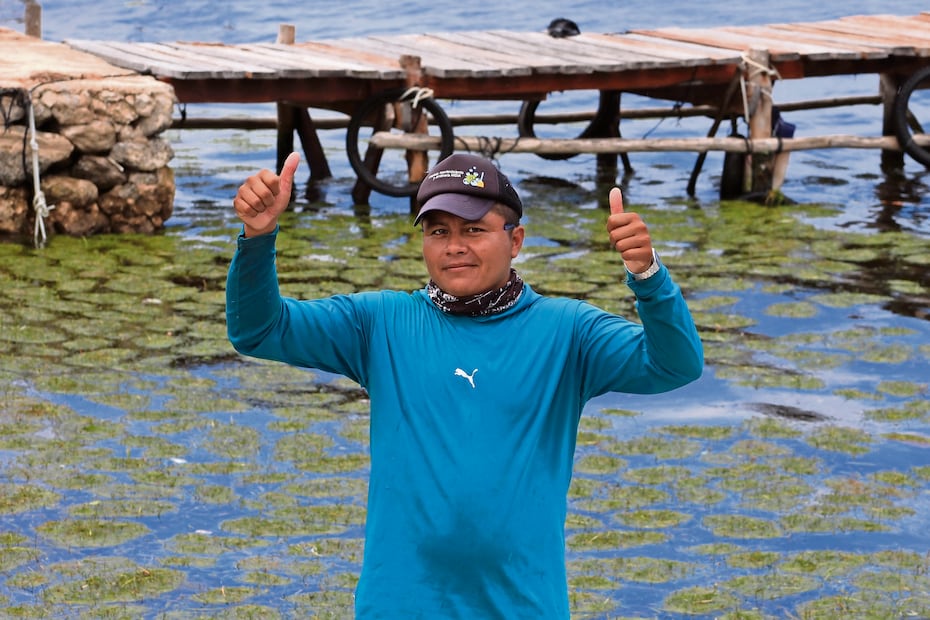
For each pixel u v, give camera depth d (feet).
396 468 29.07
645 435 66.23
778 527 55.47
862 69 130.11
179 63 115.14
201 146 153.17
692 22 238.07
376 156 120.98
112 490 57.88
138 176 105.40
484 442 28.71
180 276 93.20
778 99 192.34
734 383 73.36
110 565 50.88
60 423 65.46
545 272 95.81
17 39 126.41
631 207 121.90
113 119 103.50
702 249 103.24
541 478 29.04
